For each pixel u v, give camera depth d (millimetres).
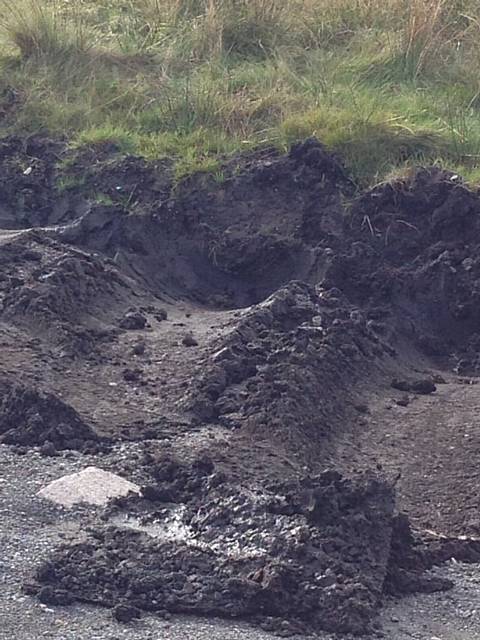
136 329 8812
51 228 10250
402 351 9195
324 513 6453
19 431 7480
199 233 10023
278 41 12133
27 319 8570
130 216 10133
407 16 12195
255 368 8180
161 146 10695
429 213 9789
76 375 8133
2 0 12289
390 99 11133
